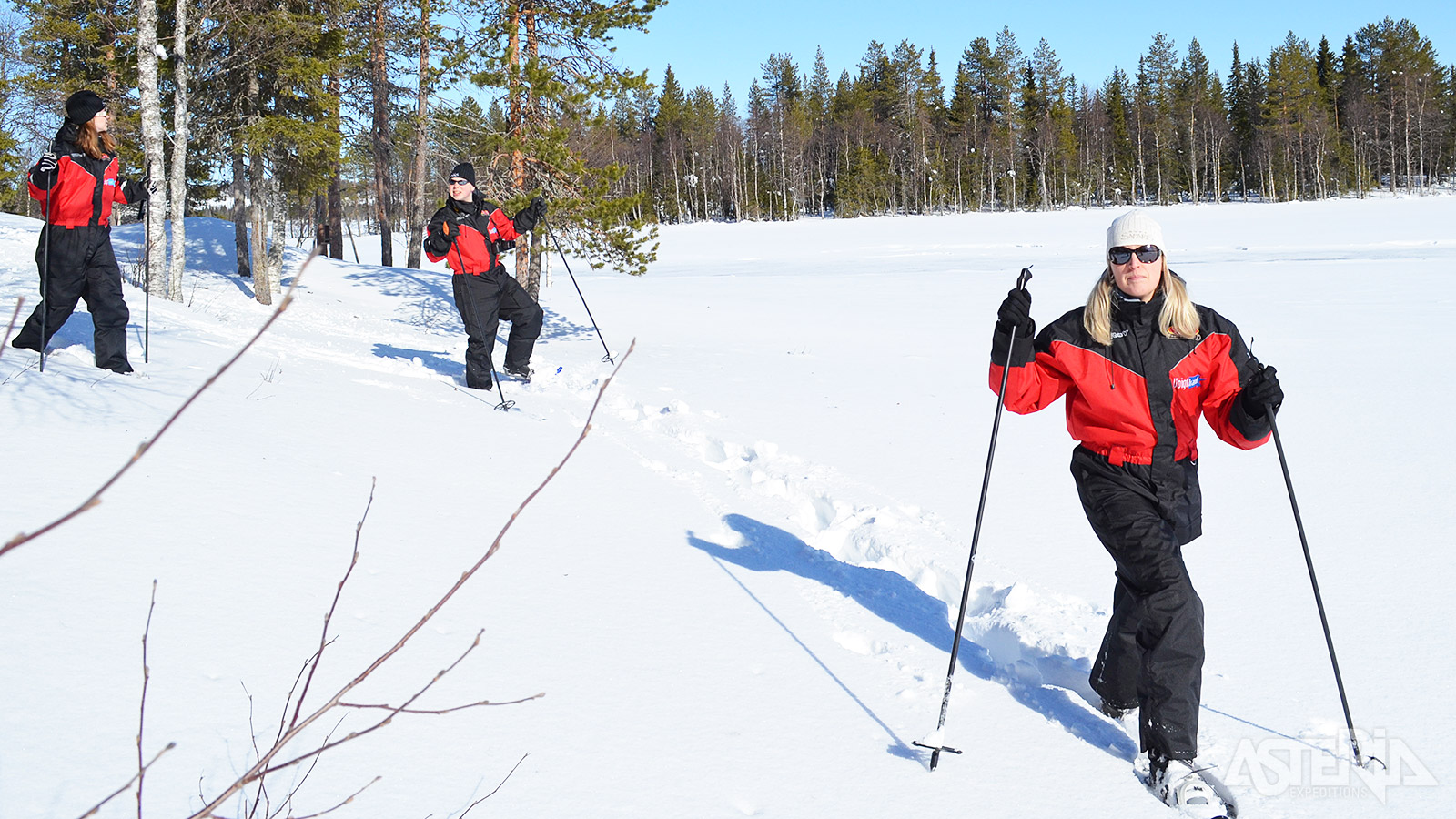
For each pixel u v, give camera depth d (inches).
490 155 567.2
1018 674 131.3
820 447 272.8
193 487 156.9
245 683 99.4
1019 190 3796.8
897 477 240.4
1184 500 117.0
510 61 543.8
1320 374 394.9
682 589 150.0
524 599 137.4
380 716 97.8
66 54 694.5
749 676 120.8
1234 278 927.0
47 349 240.5
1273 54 3769.7
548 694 108.7
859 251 1785.2
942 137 3944.4
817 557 175.0
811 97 4407.0
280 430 209.3
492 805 85.4
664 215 3718.0
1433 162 3683.6
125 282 501.7
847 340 568.1
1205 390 119.7
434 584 137.6
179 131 494.0
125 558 124.0
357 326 538.9
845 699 117.5
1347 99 3878.0
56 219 223.9
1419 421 298.4
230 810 77.1
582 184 545.6
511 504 185.2
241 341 340.5
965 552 181.5
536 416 283.3
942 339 573.6
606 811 87.2
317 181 668.7
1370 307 649.0
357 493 174.7
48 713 86.8
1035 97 4072.3
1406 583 163.6
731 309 772.0
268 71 592.1
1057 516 206.5
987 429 302.2
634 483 214.2
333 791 83.1
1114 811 96.7
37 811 73.1
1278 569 173.5
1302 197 3538.4
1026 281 120.4
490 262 321.4
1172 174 3708.2
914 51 4101.9
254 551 136.2
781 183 3821.4
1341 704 120.2
